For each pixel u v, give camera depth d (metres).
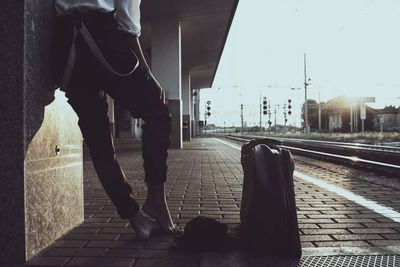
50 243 3.23
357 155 17.02
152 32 20.95
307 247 3.23
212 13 21.30
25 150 2.78
